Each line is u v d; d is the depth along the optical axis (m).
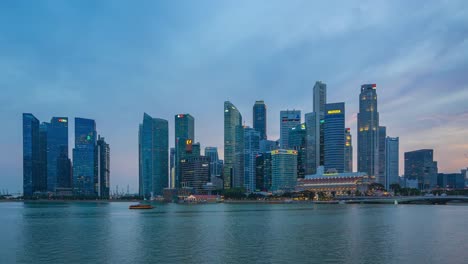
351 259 99.69
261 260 99.81
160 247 121.12
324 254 106.44
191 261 99.69
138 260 101.62
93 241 136.00
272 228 173.38
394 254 105.44
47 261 102.06
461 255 103.56
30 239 143.50
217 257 104.25
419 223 189.12
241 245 123.38
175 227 183.38
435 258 100.00
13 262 101.50
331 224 188.62
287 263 95.88
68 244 129.50
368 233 150.00
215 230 167.75
